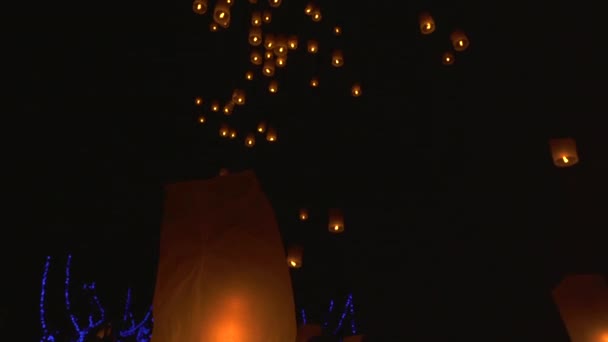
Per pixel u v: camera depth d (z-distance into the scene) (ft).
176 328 3.50
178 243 3.69
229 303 3.48
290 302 3.56
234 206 3.73
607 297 4.88
